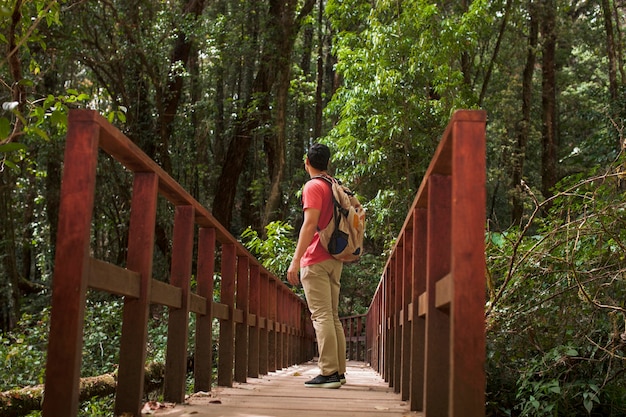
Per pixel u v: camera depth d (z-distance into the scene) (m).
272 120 19.97
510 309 5.04
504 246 5.38
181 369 4.05
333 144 15.85
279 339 9.33
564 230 4.89
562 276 4.95
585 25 26.20
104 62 15.34
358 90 14.35
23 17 4.96
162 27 16.62
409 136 14.61
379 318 9.07
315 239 5.52
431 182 3.23
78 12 14.47
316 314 5.54
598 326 4.82
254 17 20.31
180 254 4.14
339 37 15.61
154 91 18.28
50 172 17.56
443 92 14.47
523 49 22.92
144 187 3.33
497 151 23.42
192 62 21.03
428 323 3.15
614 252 4.77
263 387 5.66
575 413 4.83
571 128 29.30
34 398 4.82
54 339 2.47
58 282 2.50
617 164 4.91
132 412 3.19
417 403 3.83
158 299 3.53
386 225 15.42
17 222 20.83
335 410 3.88
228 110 22.33
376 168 15.02
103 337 10.30
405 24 14.20
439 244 3.19
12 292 16.86
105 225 19.73
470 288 2.32
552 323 5.05
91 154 2.57
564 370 4.90
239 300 6.40
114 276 2.87
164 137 17.36
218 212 19.81
